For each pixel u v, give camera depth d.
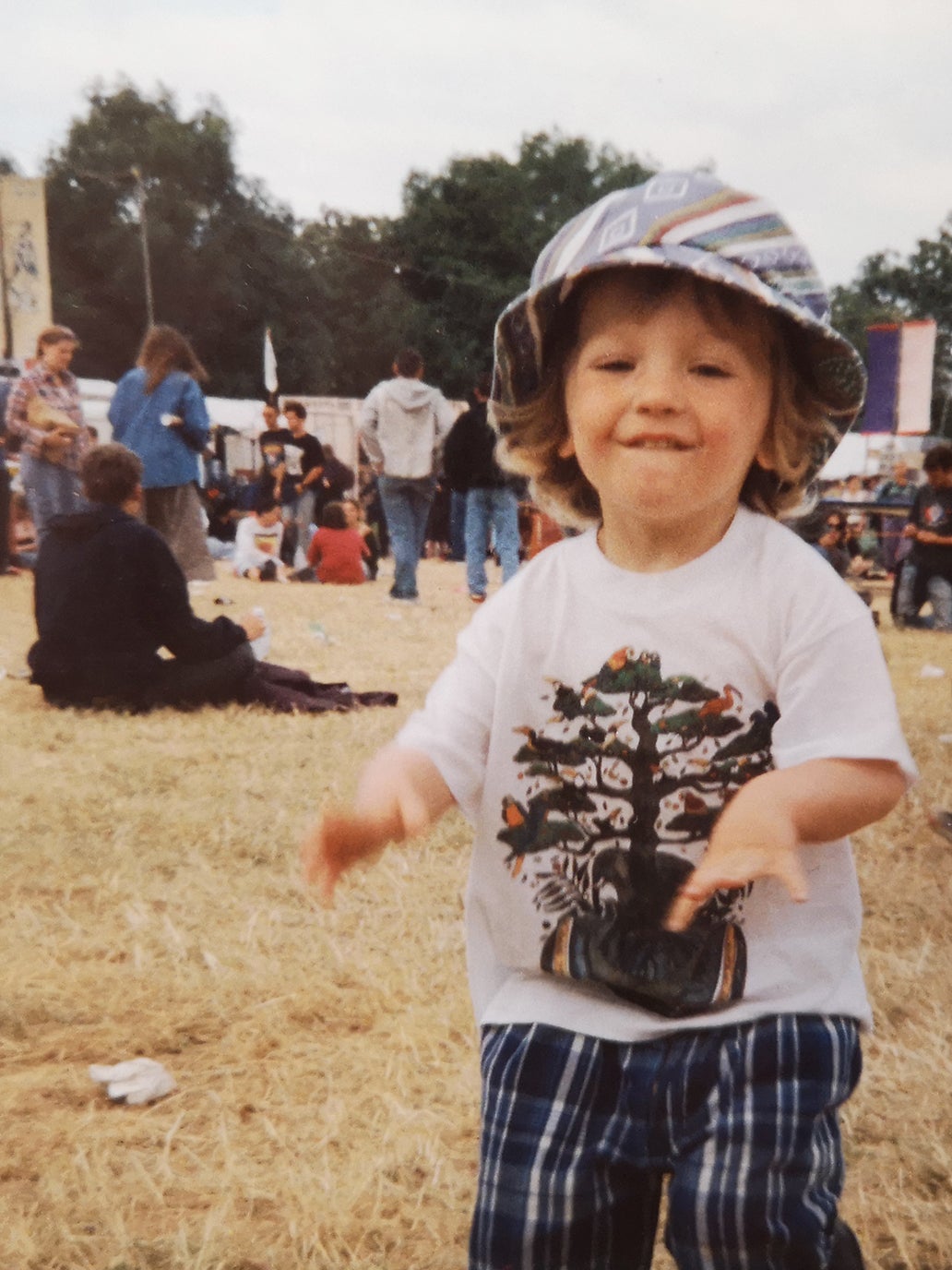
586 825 1.48
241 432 23.30
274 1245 1.89
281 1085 2.34
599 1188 1.37
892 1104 2.22
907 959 2.82
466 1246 1.89
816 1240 1.29
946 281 65.19
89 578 5.59
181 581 5.66
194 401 9.78
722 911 1.42
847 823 1.30
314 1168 2.07
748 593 1.43
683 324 1.38
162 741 4.98
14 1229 1.88
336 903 3.17
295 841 3.65
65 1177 2.04
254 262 50.00
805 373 1.48
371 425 9.72
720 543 1.46
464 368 55.09
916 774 1.34
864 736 1.34
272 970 2.78
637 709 1.45
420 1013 2.56
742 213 1.42
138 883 3.33
